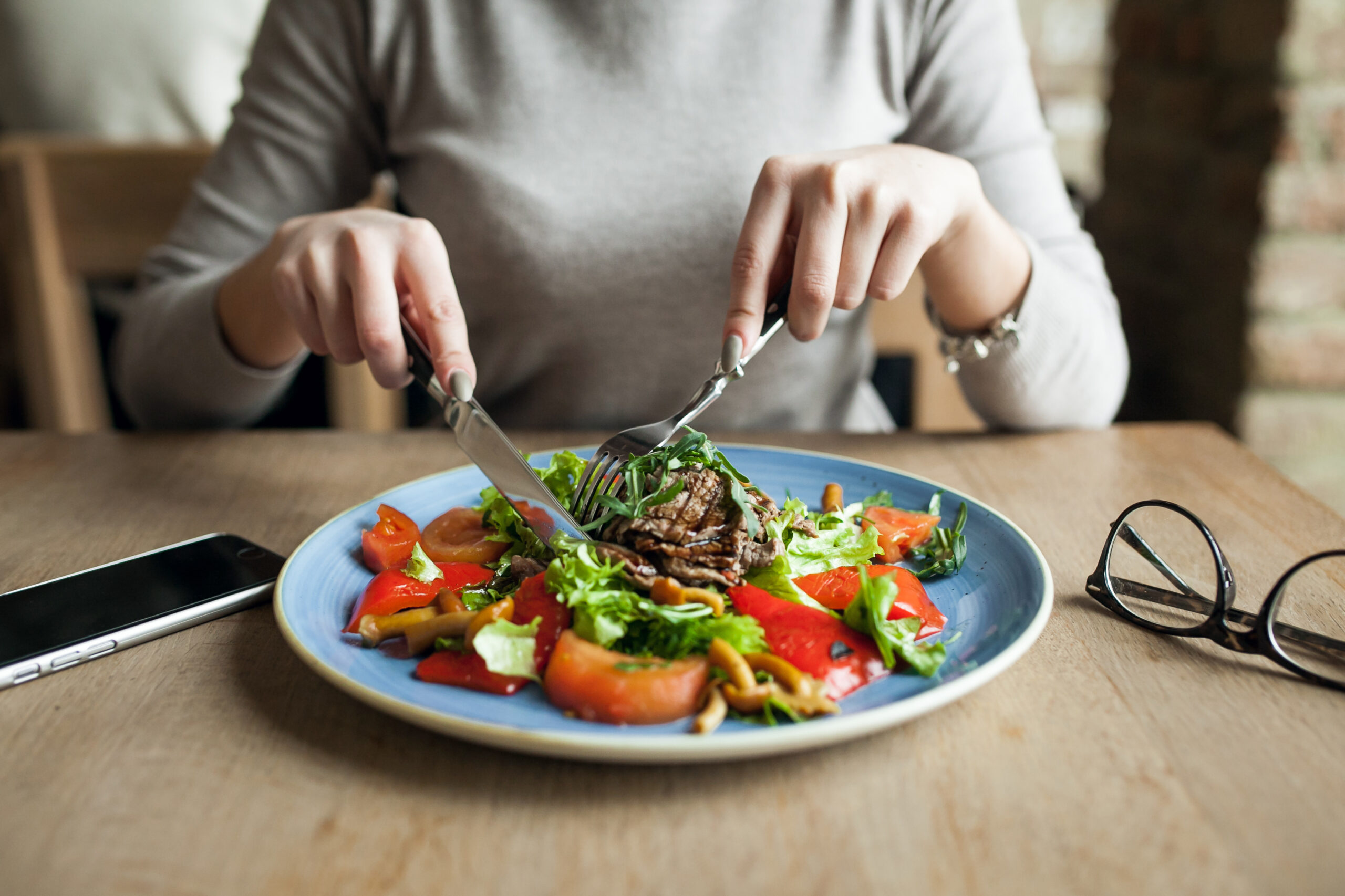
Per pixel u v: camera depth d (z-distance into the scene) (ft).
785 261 1.83
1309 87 2.73
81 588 1.53
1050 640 1.42
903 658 1.30
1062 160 5.61
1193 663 1.37
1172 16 3.32
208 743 1.23
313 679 1.35
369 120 2.61
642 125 2.40
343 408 4.15
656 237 2.39
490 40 2.41
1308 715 1.26
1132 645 1.41
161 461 2.16
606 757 1.09
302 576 1.48
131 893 1.03
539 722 1.19
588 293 2.42
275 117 2.55
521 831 1.10
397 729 1.25
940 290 2.18
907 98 2.59
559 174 2.39
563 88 2.40
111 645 1.40
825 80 2.44
